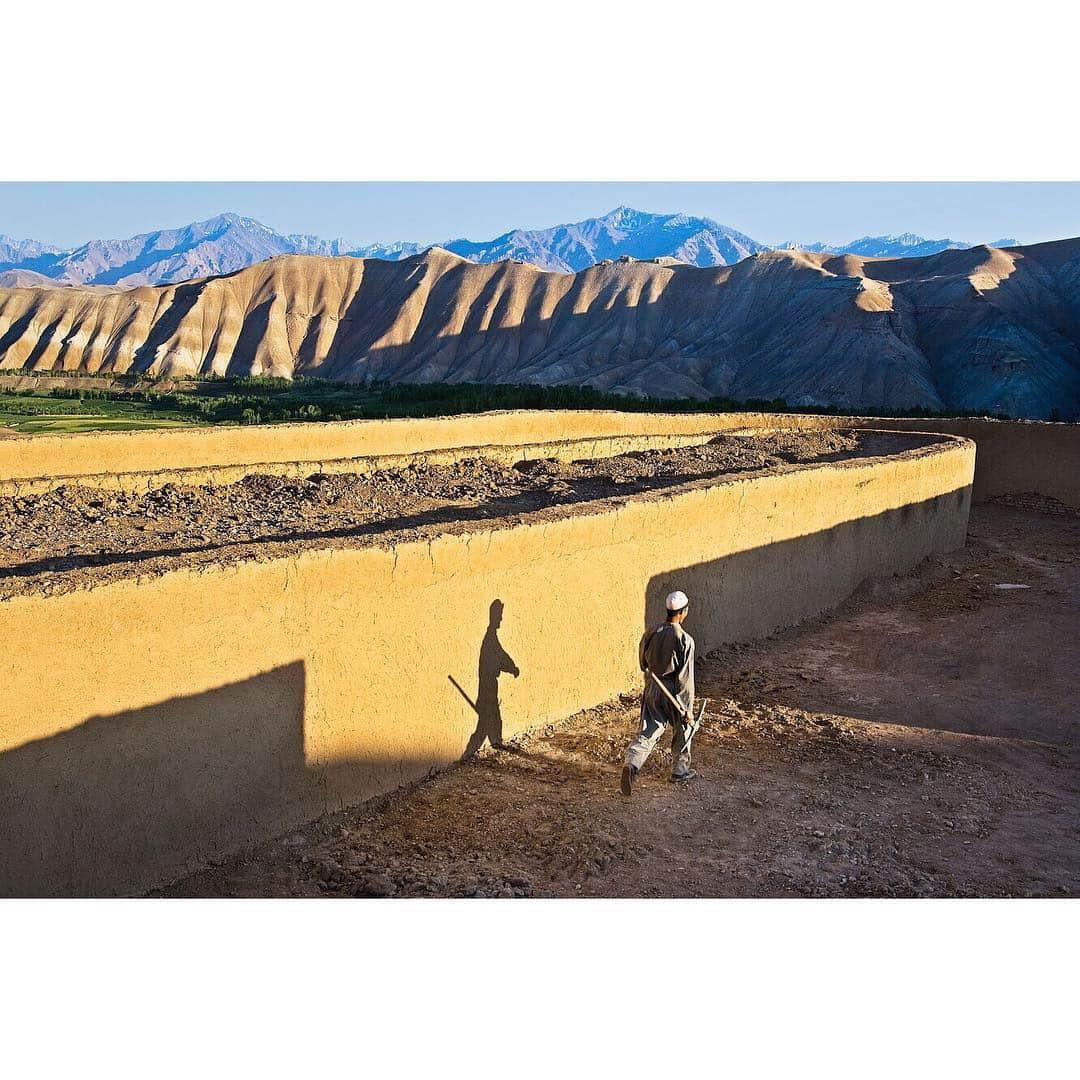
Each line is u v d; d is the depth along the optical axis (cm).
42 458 1191
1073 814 730
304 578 615
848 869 627
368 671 662
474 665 746
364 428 1507
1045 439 2006
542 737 802
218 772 581
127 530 851
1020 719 934
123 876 541
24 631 493
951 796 744
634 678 917
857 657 1087
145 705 543
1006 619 1230
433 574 701
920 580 1422
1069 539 1717
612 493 1203
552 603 813
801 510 1173
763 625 1133
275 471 1159
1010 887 618
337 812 650
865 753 816
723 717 884
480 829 650
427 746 713
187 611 557
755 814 697
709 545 1012
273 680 604
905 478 1415
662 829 666
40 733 502
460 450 1356
